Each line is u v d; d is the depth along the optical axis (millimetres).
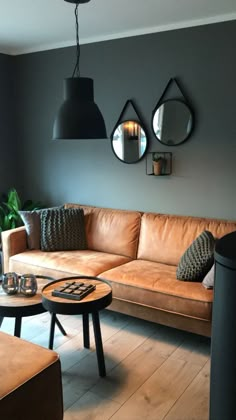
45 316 3312
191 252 2889
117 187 4008
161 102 3568
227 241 1438
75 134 2795
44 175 4578
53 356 1825
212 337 1367
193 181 3535
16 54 4504
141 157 3771
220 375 1312
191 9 3023
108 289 2525
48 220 3760
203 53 3307
